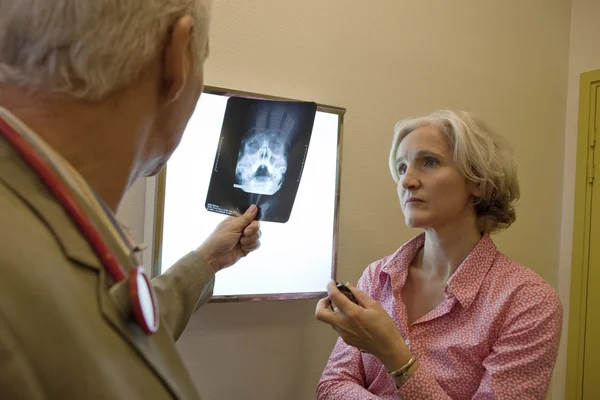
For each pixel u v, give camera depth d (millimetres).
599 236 1930
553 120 2008
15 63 463
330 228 1446
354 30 1525
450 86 1729
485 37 1816
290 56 1415
